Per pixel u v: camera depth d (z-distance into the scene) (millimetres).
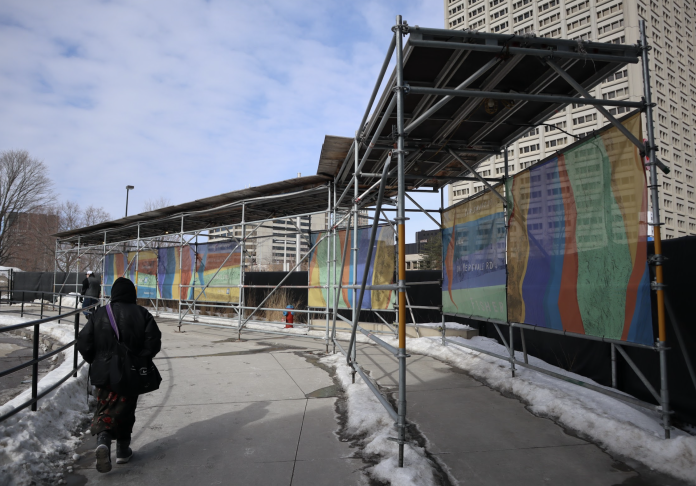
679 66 105688
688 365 3949
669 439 3393
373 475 3240
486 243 6547
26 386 6992
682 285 4078
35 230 49281
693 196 107062
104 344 3379
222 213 13055
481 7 109250
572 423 4164
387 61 4184
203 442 3945
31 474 3180
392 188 8781
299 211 12164
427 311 11594
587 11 92875
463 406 4859
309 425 4387
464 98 5148
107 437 3238
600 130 4129
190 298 13164
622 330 3873
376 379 6133
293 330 11539
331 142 6832
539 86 4758
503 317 5984
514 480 3125
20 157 46906
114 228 17266
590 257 4281
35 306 22891
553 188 4895
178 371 6859
